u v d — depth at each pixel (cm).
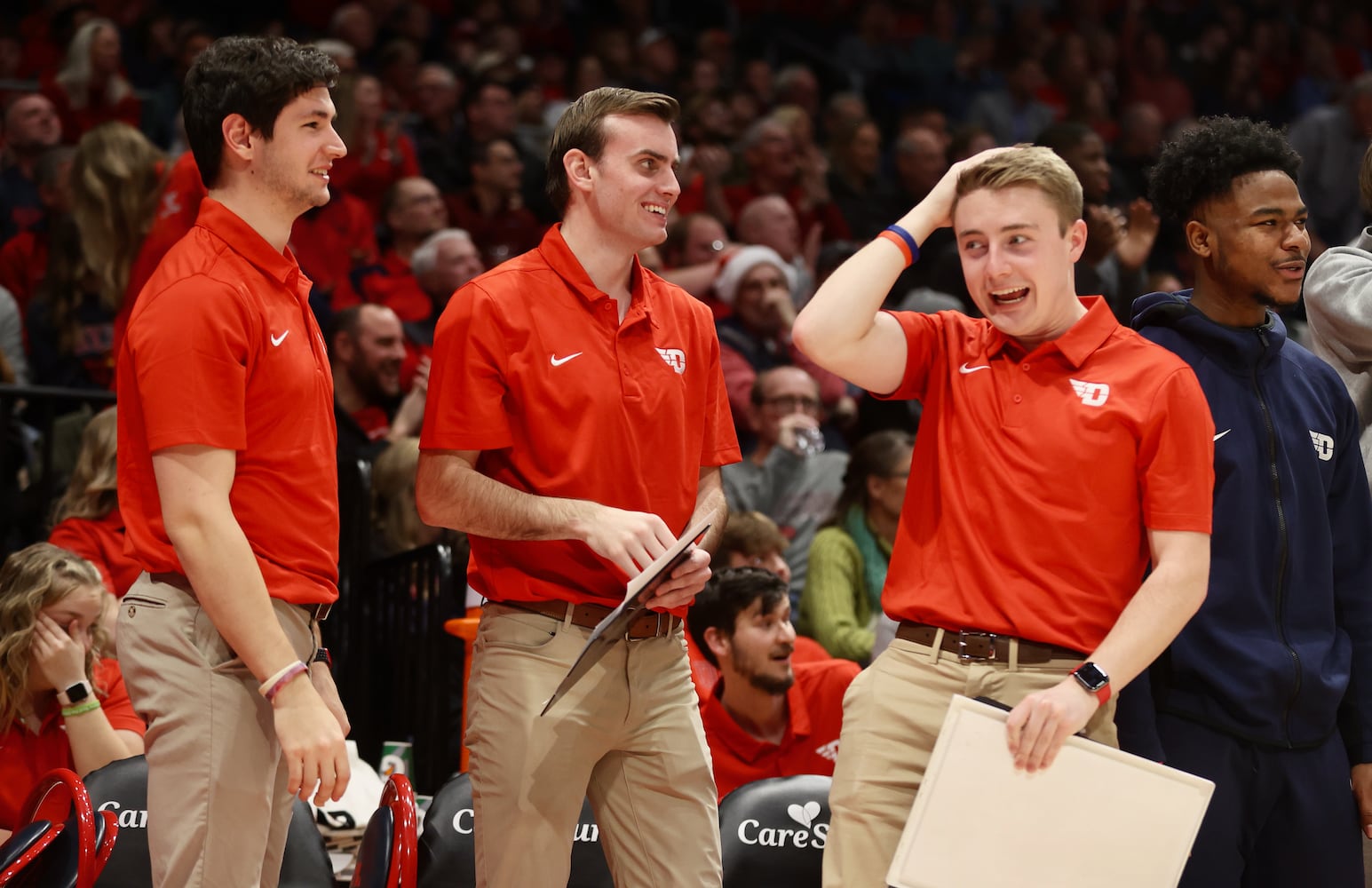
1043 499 500
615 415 555
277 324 520
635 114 559
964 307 1360
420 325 1399
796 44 2328
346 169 1590
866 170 1920
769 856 730
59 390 1084
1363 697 609
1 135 1645
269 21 2022
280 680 491
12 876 536
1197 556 489
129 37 1848
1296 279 600
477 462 566
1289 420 598
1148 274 1623
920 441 539
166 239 1120
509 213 1658
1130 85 2416
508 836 543
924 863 471
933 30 2438
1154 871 471
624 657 555
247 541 496
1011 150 517
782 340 1402
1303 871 588
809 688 910
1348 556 618
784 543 1038
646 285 584
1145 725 555
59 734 810
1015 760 470
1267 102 2517
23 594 789
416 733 983
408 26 2028
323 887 734
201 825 498
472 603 973
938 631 510
